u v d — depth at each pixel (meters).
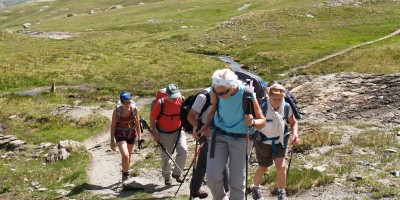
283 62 52.38
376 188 11.49
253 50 60.66
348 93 27.19
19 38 70.19
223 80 8.41
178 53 62.56
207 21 92.38
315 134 17.83
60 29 97.12
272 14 82.75
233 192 8.98
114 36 81.56
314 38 64.75
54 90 42.84
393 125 20.11
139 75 49.38
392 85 27.42
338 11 83.25
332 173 13.16
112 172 17.22
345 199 11.06
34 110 33.88
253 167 15.31
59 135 26.69
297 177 12.61
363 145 16.03
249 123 8.58
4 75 48.00
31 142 25.28
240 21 80.94
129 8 124.12
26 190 15.70
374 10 83.25
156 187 14.10
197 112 9.49
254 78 9.33
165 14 100.69
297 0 98.19
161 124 13.52
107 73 50.09
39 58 57.00
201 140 9.75
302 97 28.25
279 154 10.05
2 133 28.56
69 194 14.40
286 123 10.16
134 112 14.26
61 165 19.12
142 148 20.97
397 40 57.41
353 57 48.78
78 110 33.59
